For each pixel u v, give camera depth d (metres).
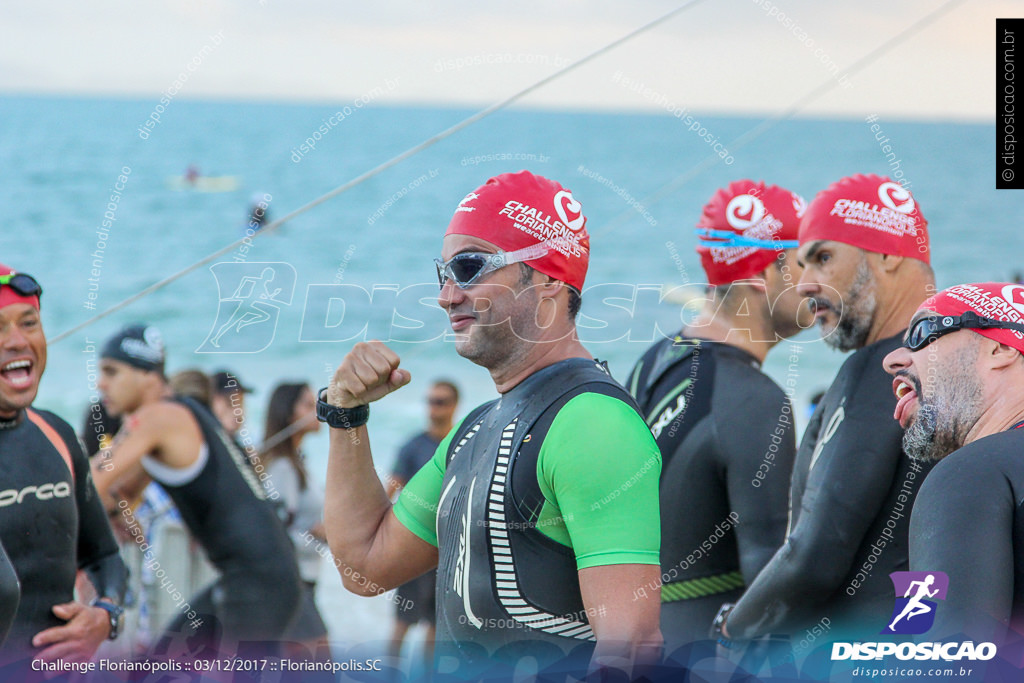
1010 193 51.06
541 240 3.84
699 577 5.65
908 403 4.13
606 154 52.91
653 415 5.88
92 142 53.53
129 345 6.89
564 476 3.49
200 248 30.69
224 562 6.93
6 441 4.86
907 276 5.18
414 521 4.32
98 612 5.23
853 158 62.84
